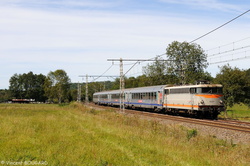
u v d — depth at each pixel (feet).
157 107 120.88
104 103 211.41
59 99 368.89
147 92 131.13
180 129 60.08
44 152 40.14
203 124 72.90
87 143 46.42
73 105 190.49
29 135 54.44
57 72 371.15
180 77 177.88
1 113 120.47
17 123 73.00
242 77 112.16
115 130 61.52
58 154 38.86
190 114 102.53
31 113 124.57
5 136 54.54
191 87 95.14
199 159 36.14
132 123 74.74
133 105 150.71
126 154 38.75
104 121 81.30
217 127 66.69
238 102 116.57
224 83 114.32
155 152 40.22
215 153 39.04
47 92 373.81
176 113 111.24
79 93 273.54
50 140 48.88
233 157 36.52
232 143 47.37
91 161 35.14
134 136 53.11
